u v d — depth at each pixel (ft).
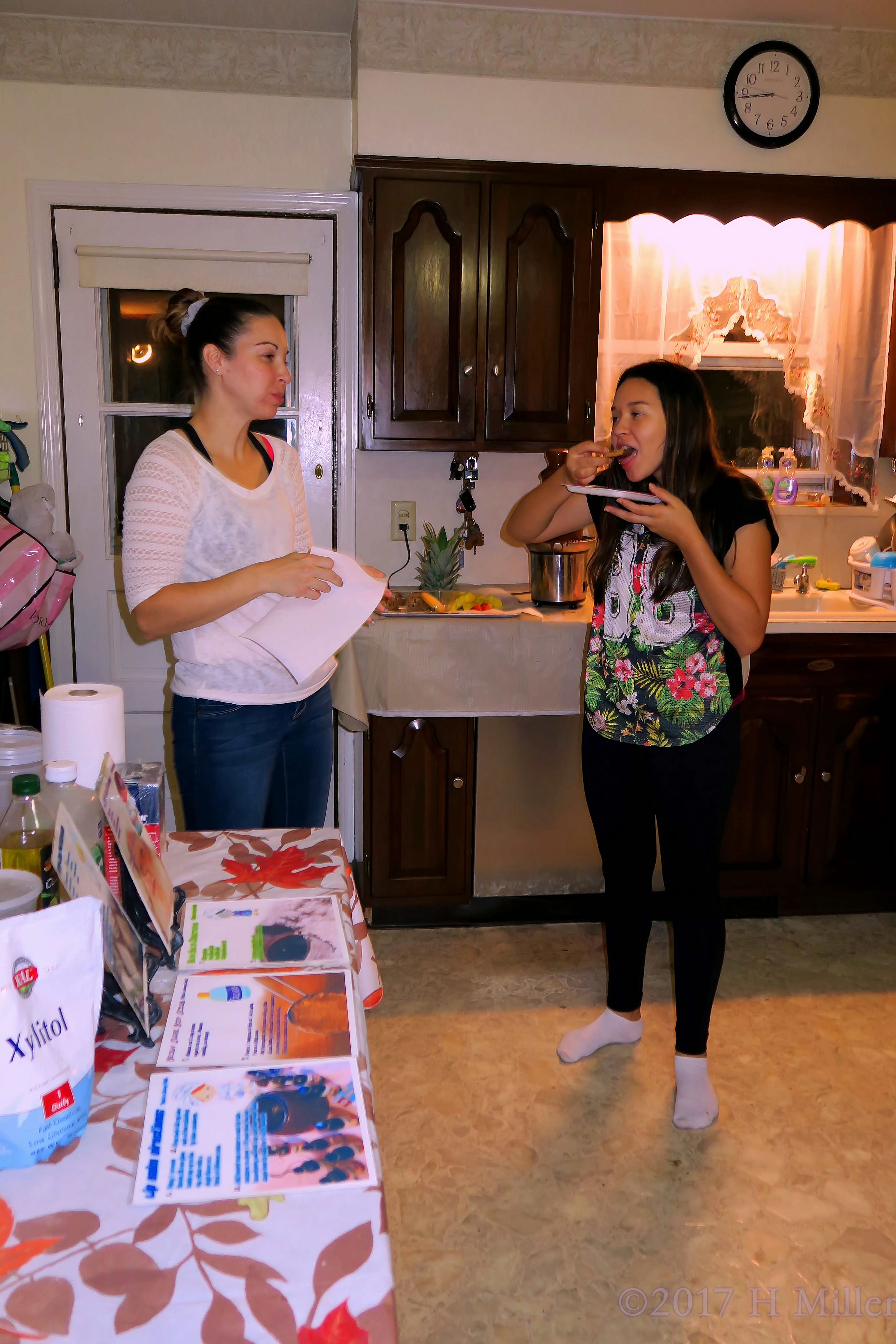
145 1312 1.99
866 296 9.60
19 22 8.70
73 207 9.05
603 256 9.19
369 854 8.85
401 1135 6.32
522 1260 5.34
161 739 10.00
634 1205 5.75
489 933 9.12
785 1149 6.25
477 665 8.32
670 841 6.15
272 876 3.95
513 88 8.61
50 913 2.33
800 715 8.88
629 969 7.02
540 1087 6.84
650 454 5.72
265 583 5.12
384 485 9.89
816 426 9.96
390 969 8.43
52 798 3.18
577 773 8.89
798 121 8.95
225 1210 2.25
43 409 9.32
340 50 9.09
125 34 8.84
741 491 5.66
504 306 8.66
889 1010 7.89
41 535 8.56
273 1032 2.87
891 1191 5.90
